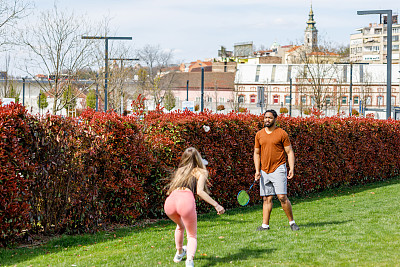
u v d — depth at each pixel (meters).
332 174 16.84
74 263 7.22
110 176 10.07
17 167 8.48
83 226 9.77
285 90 97.94
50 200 9.36
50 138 9.21
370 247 7.51
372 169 19.22
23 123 8.64
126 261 7.14
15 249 8.45
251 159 13.58
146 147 11.00
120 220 10.60
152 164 11.08
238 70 103.75
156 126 11.82
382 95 93.25
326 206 12.66
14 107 8.68
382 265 6.52
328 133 16.56
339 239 8.08
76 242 8.87
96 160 9.91
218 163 12.52
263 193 9.14
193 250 6.55
